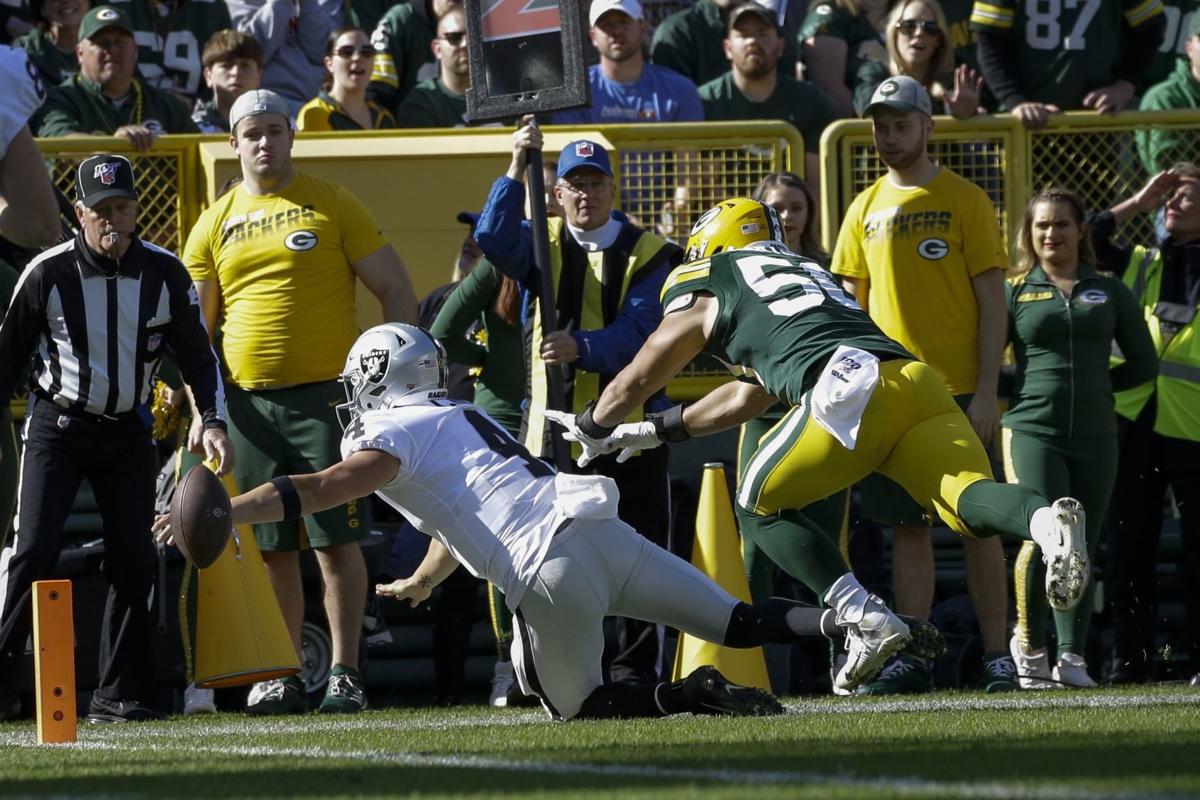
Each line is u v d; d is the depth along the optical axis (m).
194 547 15.50
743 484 18.45
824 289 18.34
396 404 17.27
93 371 22.41
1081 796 10.97
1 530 22.61
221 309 25.17
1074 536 16.28
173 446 28.98
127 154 30.05
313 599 26.64
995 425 25.84
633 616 17.39
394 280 24.92
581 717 17.59
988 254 26.06
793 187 26.47
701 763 13.62
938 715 18.70
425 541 26.31
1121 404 27.67
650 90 33.09
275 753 15.91
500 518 16.81
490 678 28.42
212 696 24.34
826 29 36.12
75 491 22.83
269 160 24.55
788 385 17.77
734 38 33.28
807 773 12.70
